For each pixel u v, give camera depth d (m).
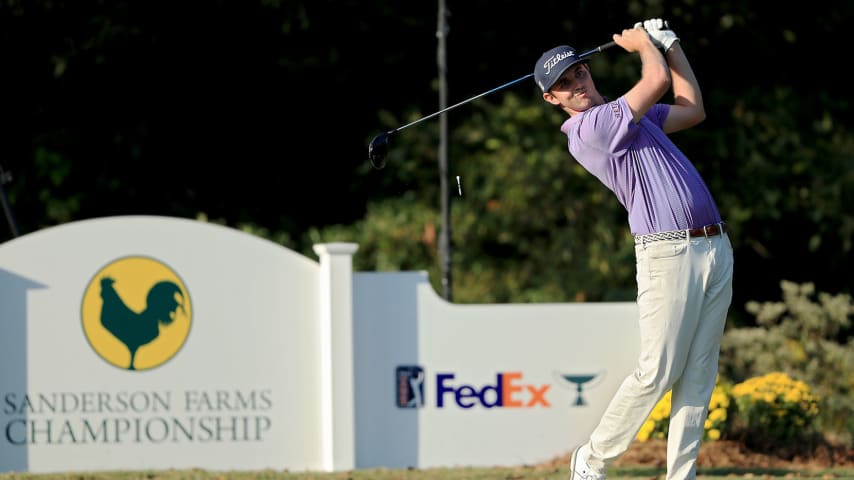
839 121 50.53
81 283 28.23
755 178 48.53
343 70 48.03
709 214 19.58
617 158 19.61
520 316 29.92
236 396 28.80
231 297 28.88
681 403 19.88
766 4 49.88
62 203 46.09
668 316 19.45
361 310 29.41
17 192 45.88
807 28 50.78
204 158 48.69
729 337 37.19
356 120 49.97
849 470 28.41
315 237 46.69
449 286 36.19
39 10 44.47
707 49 49.22
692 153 48.72
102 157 46.78
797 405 30.47
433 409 29.61
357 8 47.00
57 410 28.08
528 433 29.86
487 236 46.69
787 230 50.66
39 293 28.09
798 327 38.53
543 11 48.59
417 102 49.22
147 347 28.45
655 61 19.52
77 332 28.19
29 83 45.75
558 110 47.41
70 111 46.31
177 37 46.09
